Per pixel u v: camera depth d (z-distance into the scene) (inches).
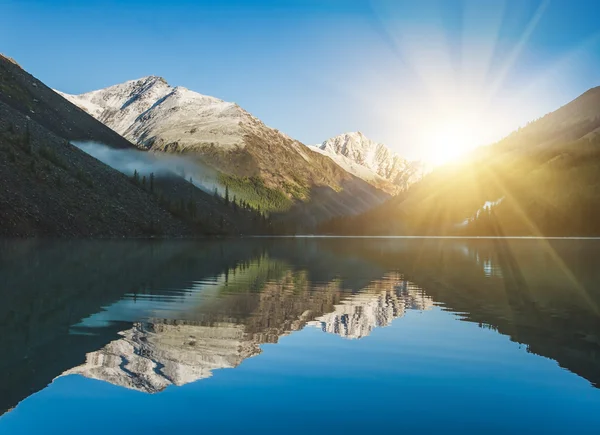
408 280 1635.1
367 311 1029.8
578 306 1119.6
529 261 2615.7
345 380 577.0
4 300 1052.5
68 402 494.6
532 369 630.5
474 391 550.0
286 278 1664.6
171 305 1050.7
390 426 456.1
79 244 3535.9
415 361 657.0
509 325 900.0
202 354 669.9
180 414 471.5
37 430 431.2
